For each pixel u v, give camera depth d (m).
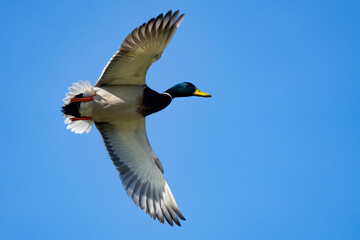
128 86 11.48
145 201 12.42
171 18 10.49
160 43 10.69
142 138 12.70
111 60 10.66
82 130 11.99
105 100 11.23
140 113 11.78
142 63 11.00
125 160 12.66
